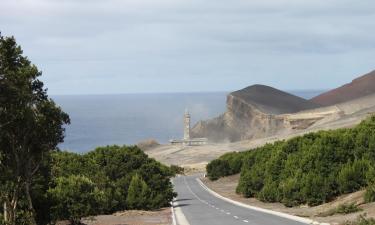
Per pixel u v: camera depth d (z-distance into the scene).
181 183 110.50
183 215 47.25
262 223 36.94
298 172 53.88
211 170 116.62
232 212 49.31
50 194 34.56
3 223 23.45
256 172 71.25
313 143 59.47
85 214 38.16
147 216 46.53
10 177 22.67
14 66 21.19
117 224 38.97
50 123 23.09
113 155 59.12
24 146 22.86
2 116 20.92
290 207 51.94
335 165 51.66
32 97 22.19
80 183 38.12
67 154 53.97
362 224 28.34
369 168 47.03
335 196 49.12
